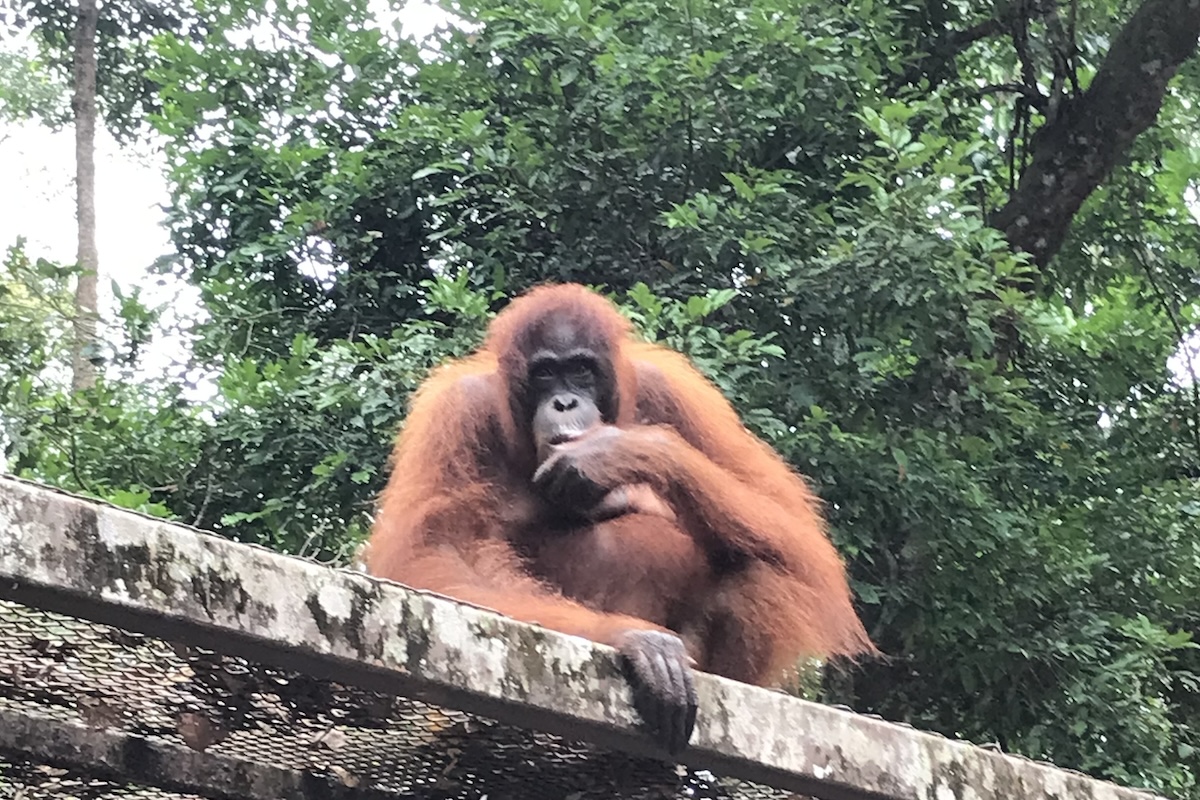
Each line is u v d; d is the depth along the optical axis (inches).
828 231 281.1
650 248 304.7
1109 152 361.7
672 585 153.2
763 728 107.5
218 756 111.3
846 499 265.3
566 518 159.5
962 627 276.5
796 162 312.5
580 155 300.7
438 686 91.4
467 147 307.6
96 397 292.8
